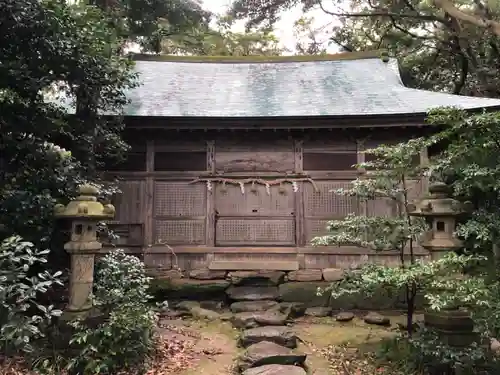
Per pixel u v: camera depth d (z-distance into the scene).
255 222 8.41
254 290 7.71
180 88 9.80
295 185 8.36
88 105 6.39
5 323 3.97
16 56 5.33
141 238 8.34
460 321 4.47
